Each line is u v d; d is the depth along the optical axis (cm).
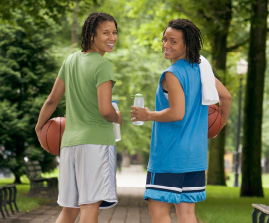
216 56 2775
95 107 553
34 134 2688
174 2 2761
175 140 531
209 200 1822
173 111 522
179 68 533
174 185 529
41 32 2761
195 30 545
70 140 555
